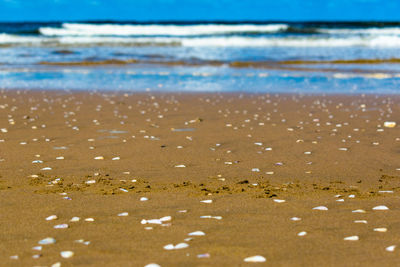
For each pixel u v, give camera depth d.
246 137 13.18
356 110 18.19
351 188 8.58
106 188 8.48
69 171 9.69
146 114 17.11
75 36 65.25
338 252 5.44
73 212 7.13
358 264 5.06
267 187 8.64
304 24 102.44
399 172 9.74
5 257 5.33
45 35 65.12
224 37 63.03
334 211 7.20
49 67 34.94
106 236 6.06
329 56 42.66
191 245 5.71
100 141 12.56
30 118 16.05
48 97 21.52
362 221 6.63
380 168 10.05
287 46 54.44
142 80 28.41
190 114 17.16
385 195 8.11
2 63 36.69
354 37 62.22
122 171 9.73
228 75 30.92
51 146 11.94
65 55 42.69
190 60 39.41
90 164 10.27
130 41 55.91
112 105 19.28
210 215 7.01
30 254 5.43
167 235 6.09
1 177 9.16
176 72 32.44
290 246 5.65
